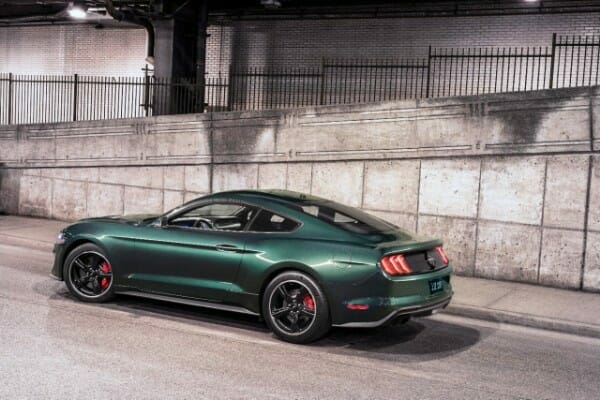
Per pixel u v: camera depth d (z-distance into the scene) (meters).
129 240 7.56
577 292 9.57
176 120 13.18
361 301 6.35
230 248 6.95
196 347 6.38
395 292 6.34
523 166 10.01
